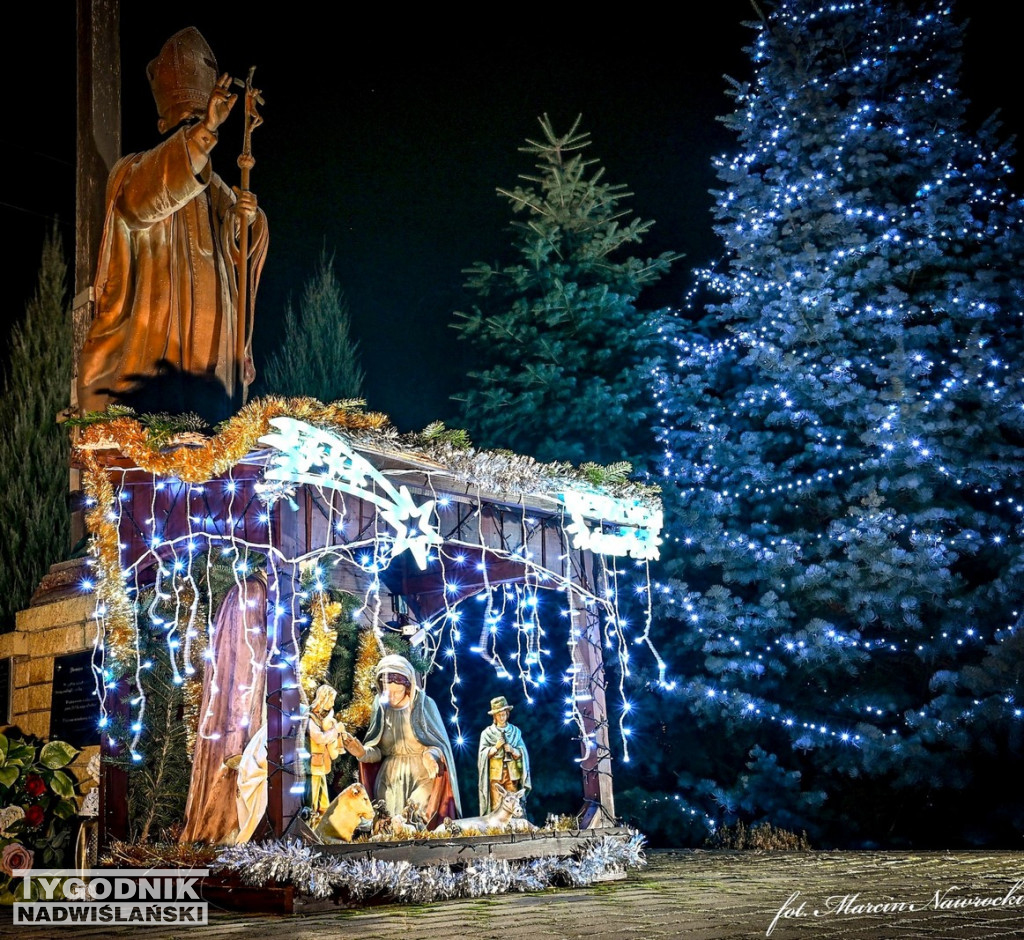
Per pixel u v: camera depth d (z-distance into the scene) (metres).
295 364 18.12
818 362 14.95
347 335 18.78
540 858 9.52
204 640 9.84
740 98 16.16
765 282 15.48
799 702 14.36
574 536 11.06
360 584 11.55
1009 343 14.48
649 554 11.26
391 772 9.98
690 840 14.62
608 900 8.20
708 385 15.74
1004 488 14.40
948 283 14.95
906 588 13.40
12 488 15.39
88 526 9.11
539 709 15.68
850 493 14.08
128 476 9.02
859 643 13.84
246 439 8.23
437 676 15.77
